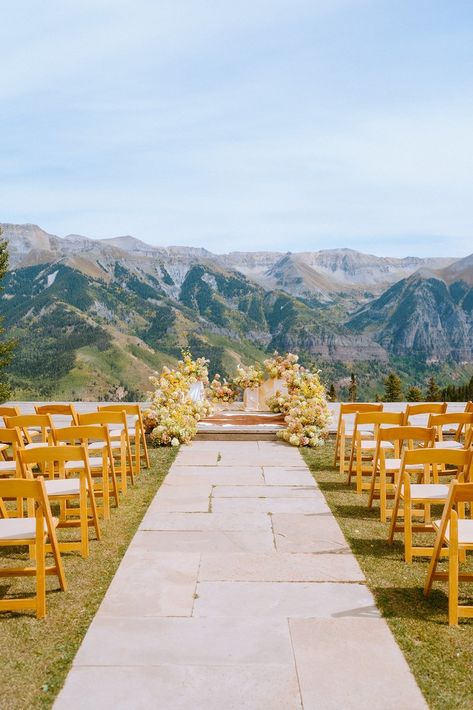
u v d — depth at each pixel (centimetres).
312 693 298
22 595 414
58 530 548
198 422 1098
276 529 545
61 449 470
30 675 314
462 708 288
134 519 575
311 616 377
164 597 404
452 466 803
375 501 641
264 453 878
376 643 345
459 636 355
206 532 536
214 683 305
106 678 310
